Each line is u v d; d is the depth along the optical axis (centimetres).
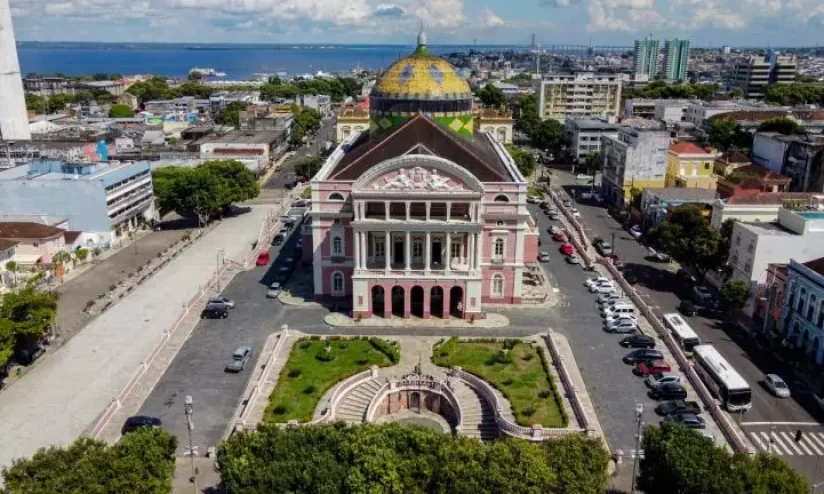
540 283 12106
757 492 5169
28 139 19462
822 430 7669
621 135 18275
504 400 8119
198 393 8350
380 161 10706
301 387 8406
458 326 10356
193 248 14238
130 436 5928
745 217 12419
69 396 8306
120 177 14700
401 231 10275
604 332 10194
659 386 8319
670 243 11869
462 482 5459
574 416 7744
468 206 10406
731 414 7975
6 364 8800
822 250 10569
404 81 12362
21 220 13625
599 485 5725
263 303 11194
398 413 8375
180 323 10262
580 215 17175
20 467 5447
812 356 9125
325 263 11094
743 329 10344
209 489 6556
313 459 5556
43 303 9069
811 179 15975
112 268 12975
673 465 5572
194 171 16000
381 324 10394
